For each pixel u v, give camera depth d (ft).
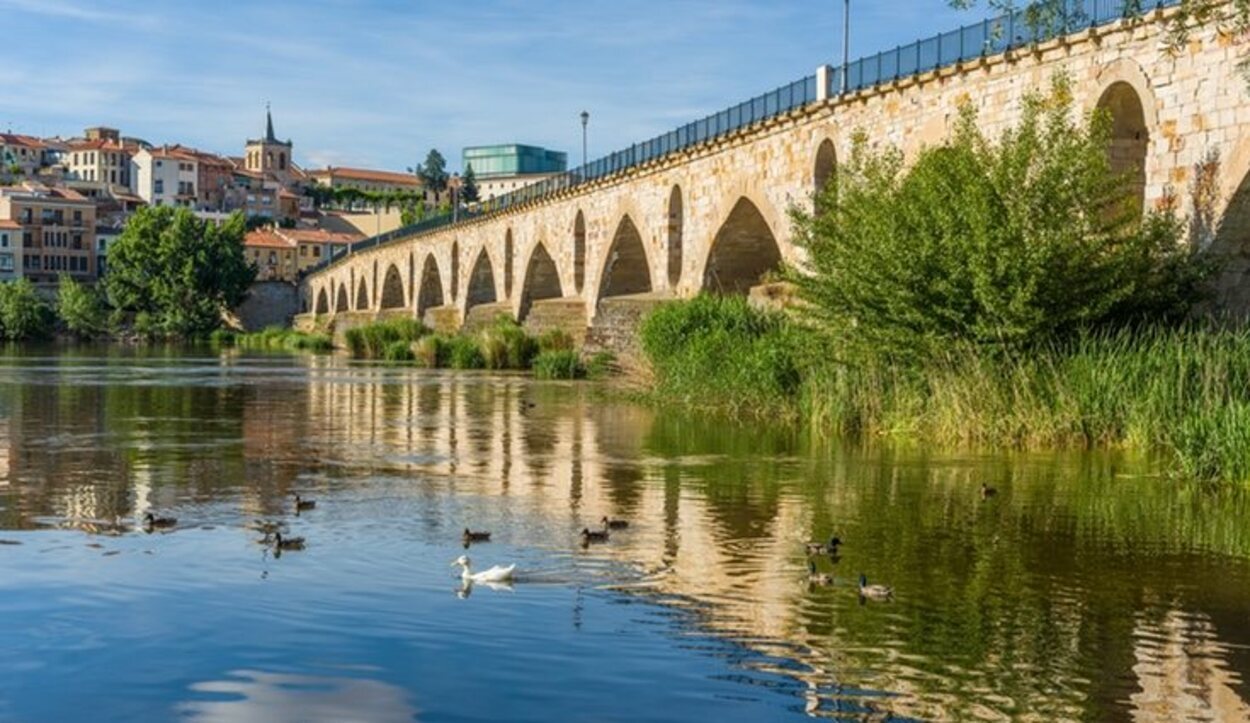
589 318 216.33
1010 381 83.76
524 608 40.14
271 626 38.17
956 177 89.66
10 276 516.73
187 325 429.38
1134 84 88.07
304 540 51.24
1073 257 82.74
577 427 99.30
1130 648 36.24
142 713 31.17
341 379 170.81
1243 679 33.58
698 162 169.89
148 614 39.58
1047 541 50.93
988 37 105.09
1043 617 39.40
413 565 46.55
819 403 94.99
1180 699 32.04
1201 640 37.04
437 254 338.13
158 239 443.32
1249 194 78.64
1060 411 79.61
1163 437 76.13
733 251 166.81
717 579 44.29
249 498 62.80
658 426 99.30
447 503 61.16
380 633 37.42
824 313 100.12
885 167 105.09
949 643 36.58
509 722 30.48
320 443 88.58
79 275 542.98
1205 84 81.05
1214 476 65.82
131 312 444.14
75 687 32.96
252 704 31.71
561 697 32.07
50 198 533.96
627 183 197.16
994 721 30.45
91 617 39.24
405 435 94.02
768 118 147.43
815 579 43.80
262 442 89.40
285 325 543.39
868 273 90.74
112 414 113.19
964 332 88.58
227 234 458.91
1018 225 83.92
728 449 82.69
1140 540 51.16
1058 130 86.63
